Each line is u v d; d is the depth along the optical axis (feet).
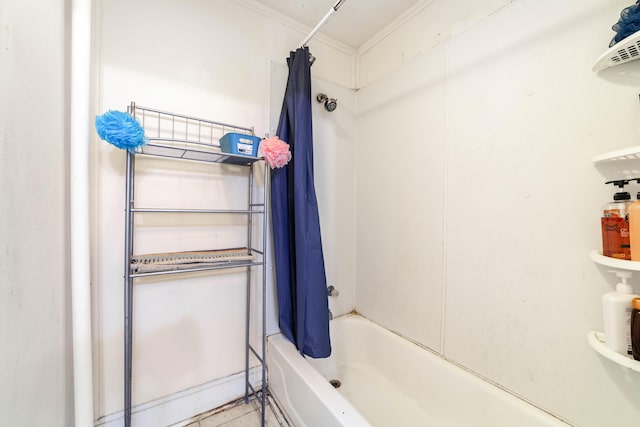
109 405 3.57
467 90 3.83
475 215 3.74
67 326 2.80
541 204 3.08
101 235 3.48
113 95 3.52
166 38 3.88
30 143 1.98
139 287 3.77
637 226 2.10
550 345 3.03
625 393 2.53
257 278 4.78
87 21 2.69
